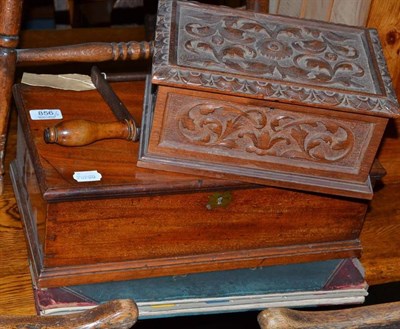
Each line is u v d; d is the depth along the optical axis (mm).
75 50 1304
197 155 1198
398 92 1610
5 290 1258
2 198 1430
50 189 1125
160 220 1218
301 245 1334
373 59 1240
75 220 1168
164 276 1265
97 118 1322
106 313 817
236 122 1172
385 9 1495
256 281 1292
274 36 1246
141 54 1330
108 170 1190
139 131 1260
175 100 1148
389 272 1410
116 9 2453
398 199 1575
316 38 1266
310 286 1304
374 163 1280
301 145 1196
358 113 1156
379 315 840
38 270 1198
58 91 1376
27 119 1291
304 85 1149
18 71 1743
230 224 1267
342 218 1328
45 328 816
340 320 833
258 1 1547
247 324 1661
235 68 1153
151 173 1196
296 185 1214
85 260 1214
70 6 2271
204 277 1279
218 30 1232
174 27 1204
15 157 1526
